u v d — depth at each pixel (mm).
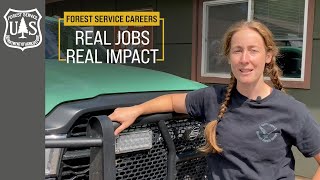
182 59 7527
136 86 2619
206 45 7137
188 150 2721
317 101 5602
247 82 2154
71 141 1973
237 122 2178
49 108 2086
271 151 2105
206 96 2350
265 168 2117
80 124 2170
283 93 2223
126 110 2268
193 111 2418
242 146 2127
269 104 2137
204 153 2516
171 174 2520
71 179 2145
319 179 2180
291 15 5855
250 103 2164
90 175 2090
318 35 5523
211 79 7020
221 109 2223
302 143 2148
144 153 2451
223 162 2205
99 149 2047
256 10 6340
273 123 2121
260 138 2115
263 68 2201
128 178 2408
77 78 2609
